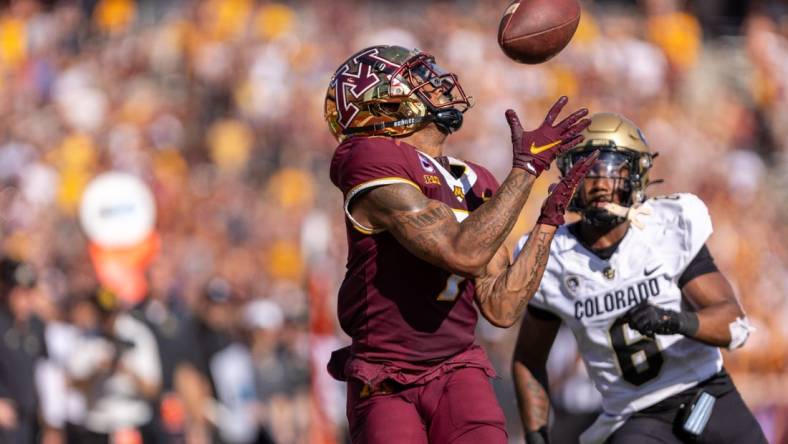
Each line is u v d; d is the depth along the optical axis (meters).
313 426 28.81
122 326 24.86
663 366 15.69
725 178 50.44
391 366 12.98
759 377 31.38
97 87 50.94
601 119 15.70
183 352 25.78
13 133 47.91
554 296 16.03
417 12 56.66
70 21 55.38
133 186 29.86
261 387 28.20
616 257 15.76
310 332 29.64
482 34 53.34
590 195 15.48
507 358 30.59
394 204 12.52
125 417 24.50
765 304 39.06
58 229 40.19
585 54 53.56
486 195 13.77
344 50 52.47
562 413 28.30
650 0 58.31
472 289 13.28
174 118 49.00
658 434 15.66
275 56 51.00
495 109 48.88
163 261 30.91
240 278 34.97
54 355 24.38
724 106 55.56
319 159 48.00
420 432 12.92
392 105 13.35
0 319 23.67
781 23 59.97
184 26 53.38
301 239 39.94
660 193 48.34
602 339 15.88
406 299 12.97
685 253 15.62
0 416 23.36
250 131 49.06
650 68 54.59
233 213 42.69
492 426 12.69
